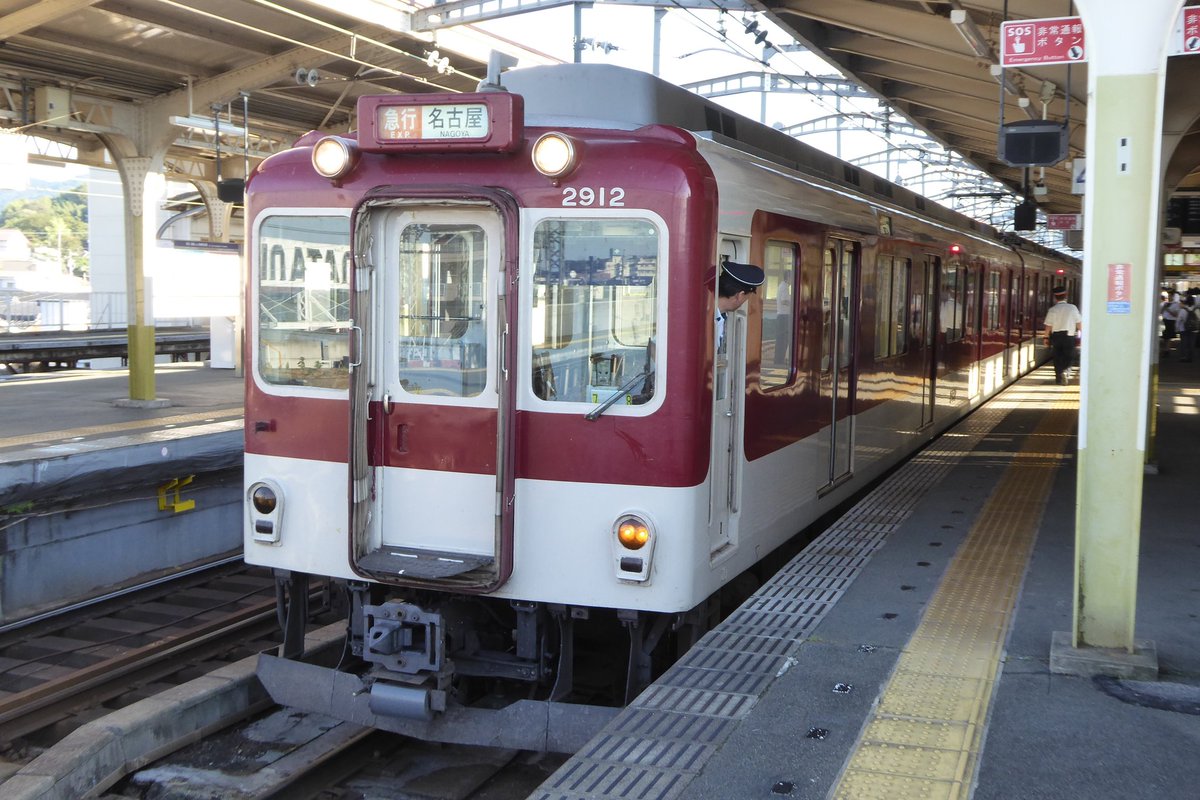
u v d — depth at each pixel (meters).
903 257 9.43
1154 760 3.79
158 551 10.30
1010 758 3.81
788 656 4.84
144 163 14.99
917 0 9.88
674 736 4.04
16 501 8.79
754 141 7.04
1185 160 14.64
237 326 18.86
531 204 5.02
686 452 4.95
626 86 5.78
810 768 3.76
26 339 27.17
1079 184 11.43
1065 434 11.77
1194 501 8.10
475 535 5.25
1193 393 16.56
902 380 9.67
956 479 9.02
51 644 8.05
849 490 8.13
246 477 5.71
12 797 4.69
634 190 4.91
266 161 5.67
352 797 5.29
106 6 12.01
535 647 5.25
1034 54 5.55
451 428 5.24
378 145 5.12
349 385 5.21
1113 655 4.60
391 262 5.28
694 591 5.07
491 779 5.55
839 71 14.07
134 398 14.18
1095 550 4.62
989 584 5.92
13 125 16.64
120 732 5.40
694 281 4.91
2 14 11.48
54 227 88.88
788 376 6.56
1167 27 4.23
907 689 4.45
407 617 5.14
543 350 5.07
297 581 5.76
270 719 6.20
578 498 5.05
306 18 12.24
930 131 18.52
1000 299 16.34
